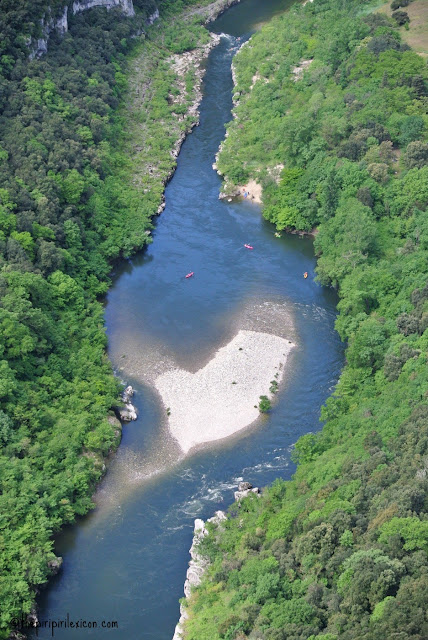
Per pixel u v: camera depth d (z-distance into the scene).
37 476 158.50
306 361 193.50
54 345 187.50
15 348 174.62
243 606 129.62
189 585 144.12
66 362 185.50
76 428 169.25
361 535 134.88
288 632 121.56
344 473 151.00
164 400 183.50
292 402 182.88
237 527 152.25
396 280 198.88
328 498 145.25
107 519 158.88
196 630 131.38
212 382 187.38
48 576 148.25
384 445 154.50
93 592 146.38
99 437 168.38
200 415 179.62
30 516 150.38
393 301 195.75
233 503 158.75
